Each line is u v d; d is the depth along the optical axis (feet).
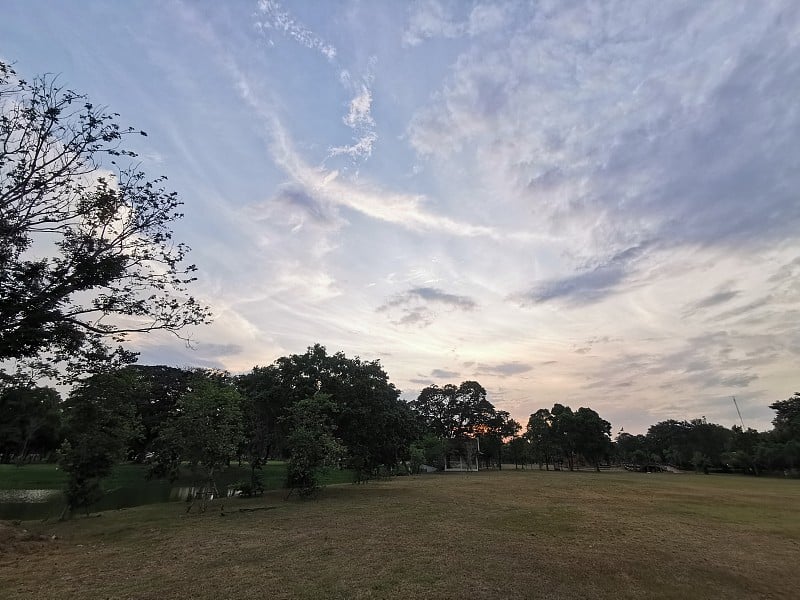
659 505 62.59
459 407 241.55
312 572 26.25
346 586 23.59
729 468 215.51
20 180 37.58
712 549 34.35
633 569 27.96
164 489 91.61
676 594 23.54
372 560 29.09
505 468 257.75
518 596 22.53
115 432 53.57
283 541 35.32
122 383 53.67
